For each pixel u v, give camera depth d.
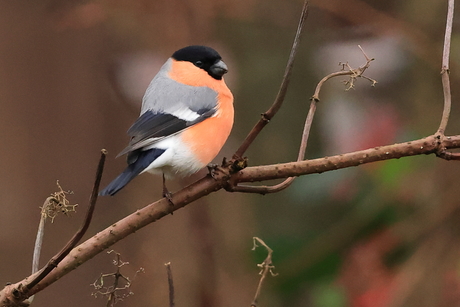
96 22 10.44
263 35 11.80
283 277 10.12
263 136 11.62
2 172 10.20
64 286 10.30
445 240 9.70
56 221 10.45
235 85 11.32
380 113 10.42
